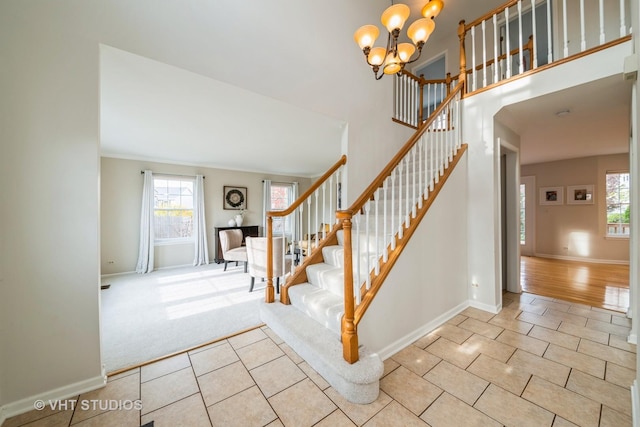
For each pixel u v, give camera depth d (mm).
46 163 1421
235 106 2559
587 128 3338
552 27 3801
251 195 6531
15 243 1356
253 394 1513
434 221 2387
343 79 2898
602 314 2635
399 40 5031
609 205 5160
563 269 4621
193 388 1567
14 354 1358
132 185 4883
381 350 1846
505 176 3525
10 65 1335
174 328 2441
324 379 1637
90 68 1536
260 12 2232
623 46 1918
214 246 5910
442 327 2371
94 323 1562
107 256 4605
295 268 2678
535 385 1562
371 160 3225
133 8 1682
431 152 2398
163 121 3035
